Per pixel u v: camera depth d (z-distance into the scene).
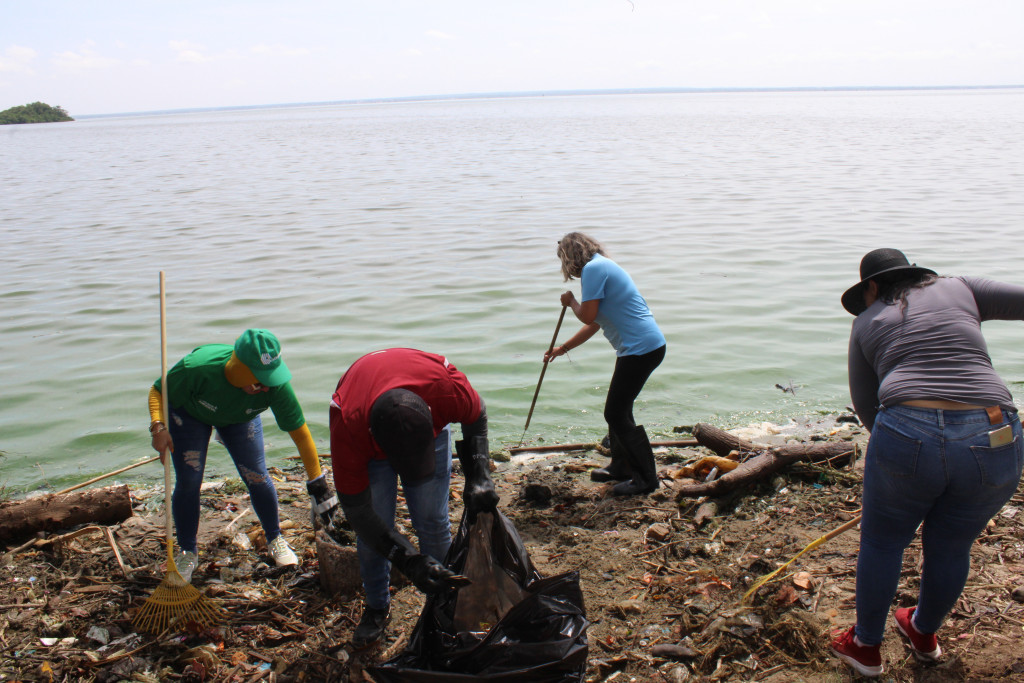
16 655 3.46
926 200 20.28
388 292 11.42
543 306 10.41
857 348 3.14
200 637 3.59
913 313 2.96
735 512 4.60
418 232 16.97
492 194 24.06
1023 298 2.95
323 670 3.39
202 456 3.92
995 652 3.19
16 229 19.03
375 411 2.81
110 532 4.49
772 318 9.67
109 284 12.42
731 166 32.38
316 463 4.15
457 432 7.48
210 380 3.66
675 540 4.29
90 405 7.45
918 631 3.14
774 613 3.51
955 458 2.73
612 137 59.50
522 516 4.85
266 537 4.25
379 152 49.09
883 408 2.92
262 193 26.47
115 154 55.88
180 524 4.00
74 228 18.98
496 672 2.91
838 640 3.21
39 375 8.24
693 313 9.96
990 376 2.82
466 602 3.27
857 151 39.81
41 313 10.65
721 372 7.96
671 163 34.53
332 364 8.39
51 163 47.16
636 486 5.03
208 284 12.28
